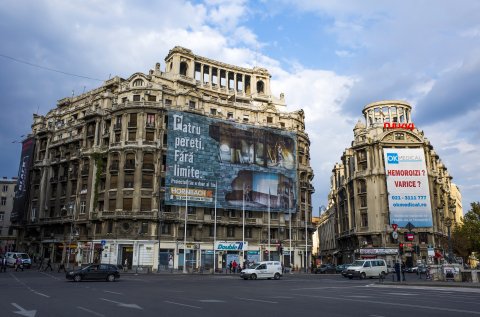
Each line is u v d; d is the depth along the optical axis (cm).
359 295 2150
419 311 1430
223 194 6781
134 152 6438
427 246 7575
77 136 7462
